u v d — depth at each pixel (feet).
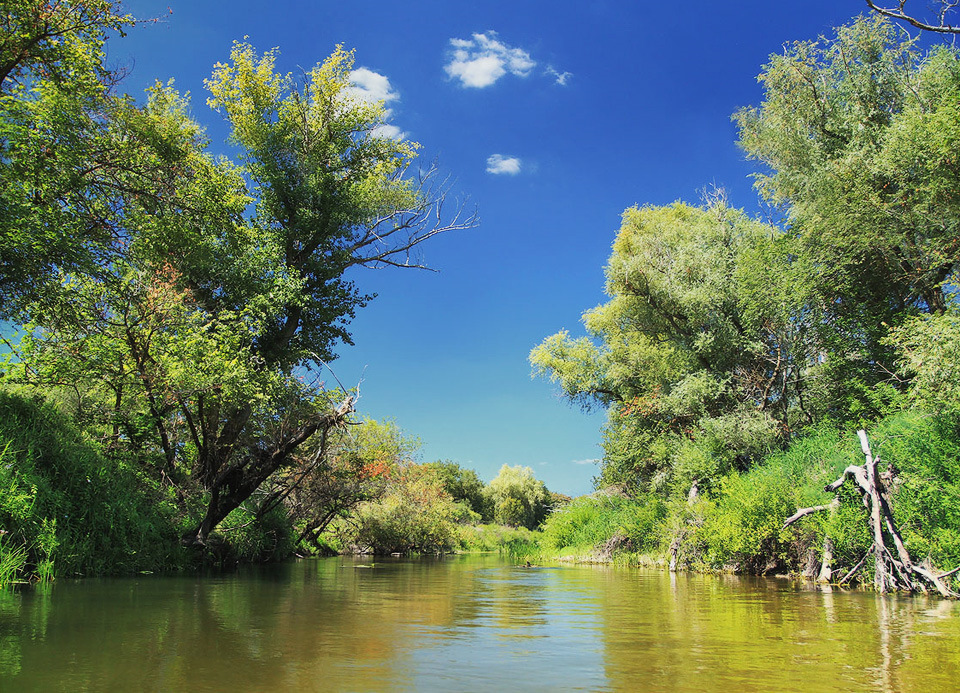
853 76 50.26
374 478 61.77
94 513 24.76
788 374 54.75
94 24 31.27
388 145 58.29
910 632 11.14
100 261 33.01
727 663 8.14
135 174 36.70
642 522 49.67
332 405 41.32
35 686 6.14
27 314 31.42
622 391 73.20
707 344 59.36
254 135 52.65
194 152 44.32
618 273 69.31
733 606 15.98
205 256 42.34
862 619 13.12
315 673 7.11
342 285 53.93
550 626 11.87
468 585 23.67
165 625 10.76
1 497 19.38
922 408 26.71
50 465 24.49
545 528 80.43
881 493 21.74
